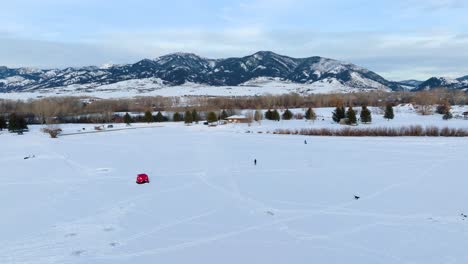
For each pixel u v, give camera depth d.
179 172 56.81
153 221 34.84
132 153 78.44
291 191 44.81
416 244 28.84
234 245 29.36
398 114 166.12
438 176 50.62
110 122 175.00
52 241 30.27
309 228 32.62
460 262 25.91
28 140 108.50
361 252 27.73
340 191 44.50
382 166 58.41
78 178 54.16
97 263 26.36
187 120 156.50
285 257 27.20
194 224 34.00
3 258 27.08
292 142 91.50
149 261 26.75
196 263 26.47
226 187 47.06
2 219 35.94
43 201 42.00
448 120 138.75
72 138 112.69
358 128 119.44
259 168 58.78
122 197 43.09
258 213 36.75
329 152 73.81
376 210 37.16
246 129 130.88
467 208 37.22
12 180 53.81
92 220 35.31
